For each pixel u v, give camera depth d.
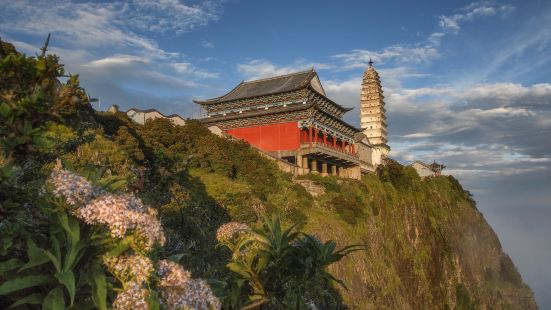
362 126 135.88
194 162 46.84
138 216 6.09
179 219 26.70
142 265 5.95
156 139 46.91
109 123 39.69
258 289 9.92
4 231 6.07
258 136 79.75
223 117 82.06
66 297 6.05
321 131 81.38
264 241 9.94
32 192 6.46
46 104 7.75
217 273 12.53
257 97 82.06
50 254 5.66
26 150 7.70
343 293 50.75
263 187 54.38
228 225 10.68
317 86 88.38
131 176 27.23
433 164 133.50
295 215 52.91
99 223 6.02
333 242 9.95
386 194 85.88
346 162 87.06
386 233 75.62
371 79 137.75
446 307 85.44
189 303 6.23
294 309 9.86
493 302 106.50
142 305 5.72
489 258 117.94
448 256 96.88
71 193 5.89
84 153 26.27
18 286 5.60
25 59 7.67
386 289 61.91
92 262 6.04
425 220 94.56
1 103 7.61
